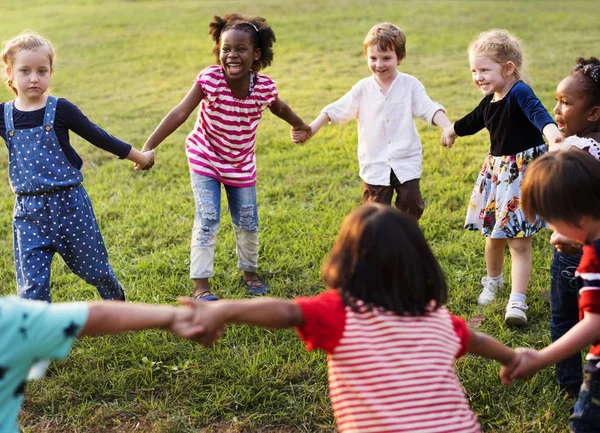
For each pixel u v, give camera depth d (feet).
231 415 10.53
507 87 12.80
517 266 13.03
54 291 14.28
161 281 14.66
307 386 11.03
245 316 6.95
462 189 19.12
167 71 38.01
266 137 25.18
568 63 34.94
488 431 10.17
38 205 11.58
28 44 11.27
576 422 8.18
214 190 13.97
